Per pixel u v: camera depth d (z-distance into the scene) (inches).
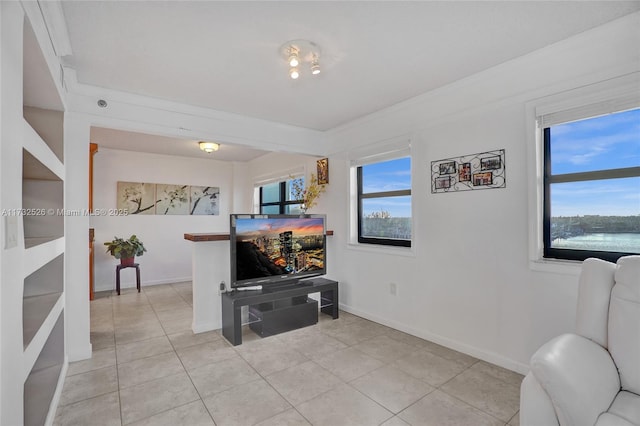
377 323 138.5
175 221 227.6
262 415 75.1
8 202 42.5
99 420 73.4
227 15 70.0
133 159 213.5
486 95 100.6
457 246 109.4
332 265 164.4
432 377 92.0
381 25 74.2
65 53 80.7
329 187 166.9
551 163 91.4
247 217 123.6
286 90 112.3
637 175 77.7
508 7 68.4
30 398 74.1
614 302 59.9
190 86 108.5
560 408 48.3
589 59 80.0
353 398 81.8
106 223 204.7
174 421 73.1
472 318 105.2
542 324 89.2
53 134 92.8
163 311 156.3
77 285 104.0
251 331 129.5
